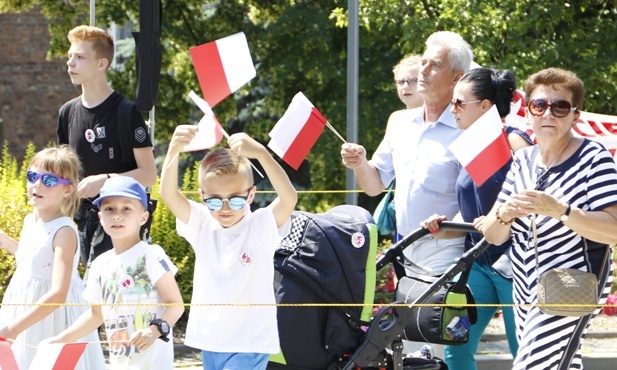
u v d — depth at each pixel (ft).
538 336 32.01
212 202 32.60
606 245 32.01
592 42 90.58
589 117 57.67
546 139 31.71
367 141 113.80
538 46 87.45
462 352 40.70
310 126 36.83
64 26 115.85
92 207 42.93
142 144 42.93
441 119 41.45
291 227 37.04
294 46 114.83
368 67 114.11
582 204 31.45
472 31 84.74
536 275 32.32
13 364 29.81
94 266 34.47
